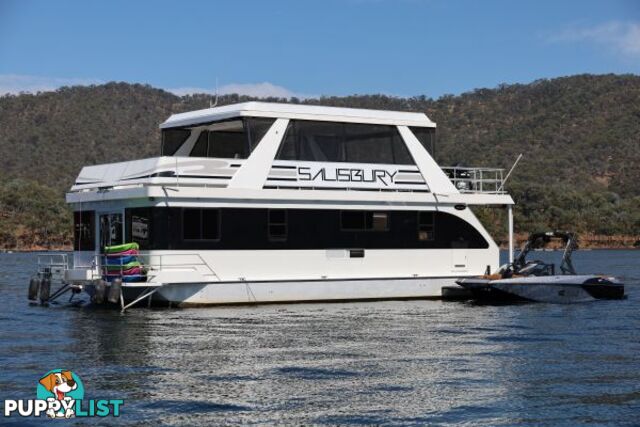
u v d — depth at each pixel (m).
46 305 28.47
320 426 13.72
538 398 15.16
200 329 21.77
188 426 13.70
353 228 27.17
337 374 16.83
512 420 13.97
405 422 13.90
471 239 29.06
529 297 28.02
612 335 21.47
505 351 19.19
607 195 161.50
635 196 181.88
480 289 27.42
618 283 29.27
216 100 30.14
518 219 134.00
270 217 25.95
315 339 20.48
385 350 19.17
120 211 25.92
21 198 140.38
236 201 25.45
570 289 28.53
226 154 28.83
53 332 21.73
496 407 14.63
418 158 28.44
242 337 20.64
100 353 18.77
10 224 135.38
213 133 28.70
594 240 135.62
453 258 28.75
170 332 21.34
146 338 20.55
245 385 15.95
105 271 25.42
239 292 25.59
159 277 24.50
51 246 135.75
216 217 25.25
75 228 28.17
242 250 25.53
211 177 25.30
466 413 14.33
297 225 26.31
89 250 27.50
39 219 137.00
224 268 25.31
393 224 27.81
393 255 27.77
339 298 26.97
